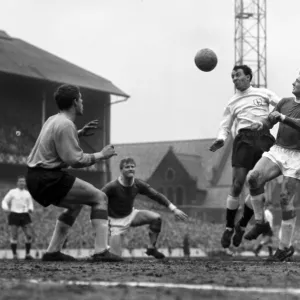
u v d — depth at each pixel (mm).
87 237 36406
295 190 8945
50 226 37781
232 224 10688
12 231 20781
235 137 10461
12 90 53500
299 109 9047
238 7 71188
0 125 52438
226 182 86125
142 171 91375
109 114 59719
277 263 7707
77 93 7863
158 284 3943
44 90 54438
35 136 54344
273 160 9023
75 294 3209
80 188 7734
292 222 8984
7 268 5730
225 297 3227
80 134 7945
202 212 83000
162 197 10773
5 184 52031
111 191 10828
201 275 4773
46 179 7672
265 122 9797
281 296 3332
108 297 3119
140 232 39250
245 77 10367
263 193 9875
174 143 92438
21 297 3018
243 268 5906
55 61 59906
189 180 86062
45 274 4727
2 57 54594
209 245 40656
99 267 5941
